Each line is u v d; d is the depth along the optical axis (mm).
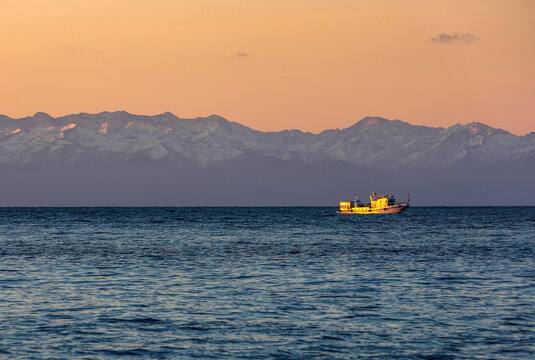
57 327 77375
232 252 173875
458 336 73312
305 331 75812
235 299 96062
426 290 104250
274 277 120438
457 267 136125
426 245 199500
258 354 66812
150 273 126500
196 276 121938
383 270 131000
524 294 99938
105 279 117625
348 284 111188
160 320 81438
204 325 78875
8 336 73000
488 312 85875
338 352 67438
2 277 119375
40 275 122750
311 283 112500
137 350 68188
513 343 70438
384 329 76625
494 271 128875
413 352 67375
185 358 65562
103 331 75688
